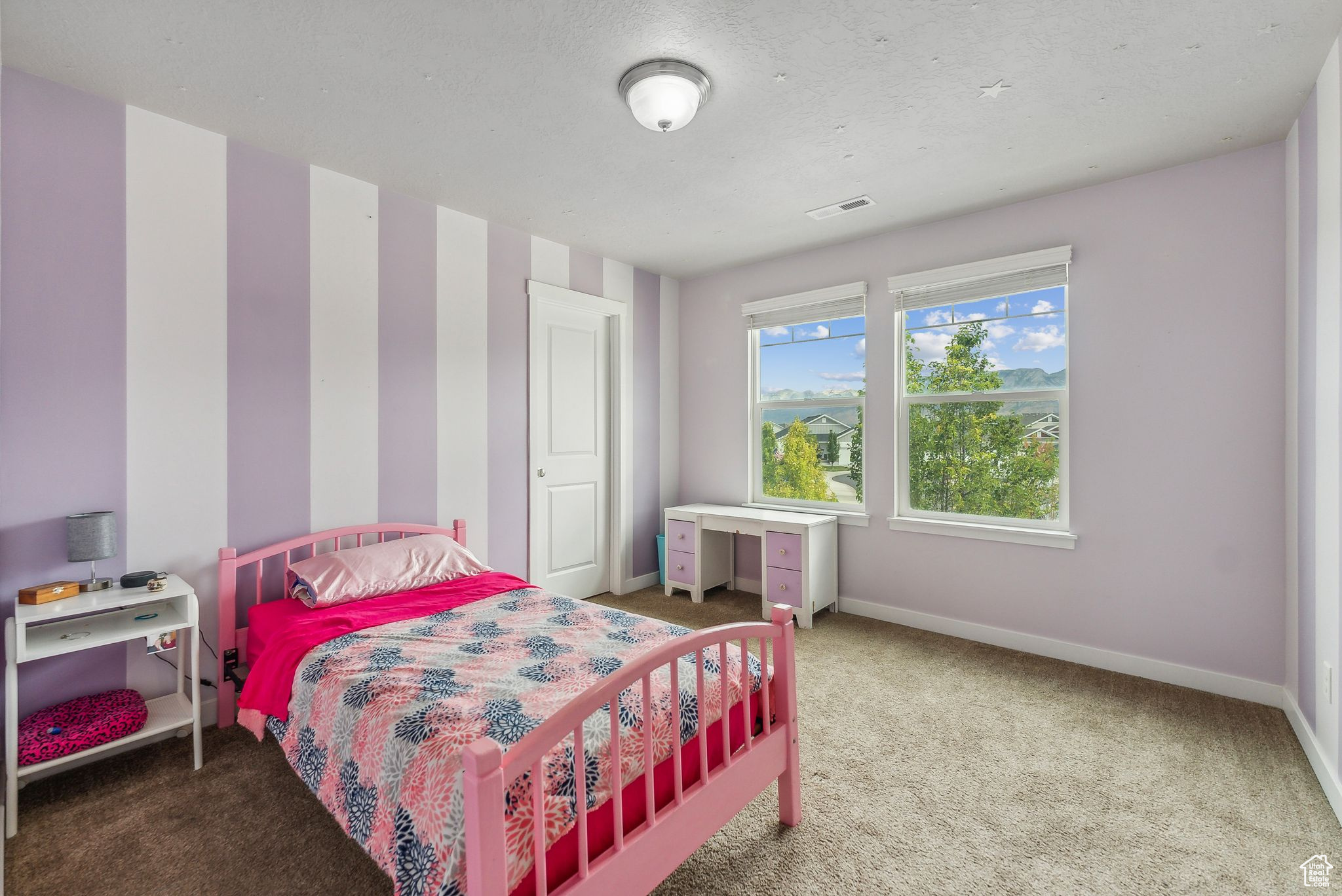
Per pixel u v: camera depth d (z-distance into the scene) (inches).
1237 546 101.0
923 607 138.1
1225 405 101.6
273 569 102.6
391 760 52.6
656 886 52.8
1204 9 66.7
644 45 73.6
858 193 118.4
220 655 94.5
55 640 75.2
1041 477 123.3
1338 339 73.3
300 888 60.9
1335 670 74.2
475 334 131.6
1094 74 79.3
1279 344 96.7
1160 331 107.3
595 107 87.8
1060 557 119.0
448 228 126.4
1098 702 100.6
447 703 57.8
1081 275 115.4
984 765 82.7
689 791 56.7
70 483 82.7
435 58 76.3
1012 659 119.3
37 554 80.4
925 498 139.3
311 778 63.7
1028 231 121.3
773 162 105.0
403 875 47.5
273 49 74.3
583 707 45.6
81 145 83.0
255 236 99.3
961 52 74.7
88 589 80.1
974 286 129.2
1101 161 104.0
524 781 46.3
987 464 130.4
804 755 85.4
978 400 131.0
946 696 103.7
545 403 148.9
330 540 109.4
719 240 146.8
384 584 98.4
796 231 140.1
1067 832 68.9
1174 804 73.8
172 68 78.2
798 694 104.5
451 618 87.6
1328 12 67.0
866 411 145.9
